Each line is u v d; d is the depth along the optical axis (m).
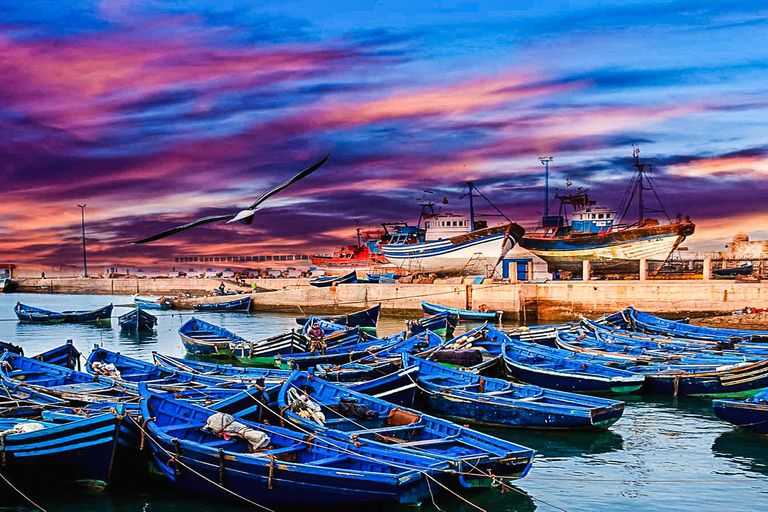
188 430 19.59
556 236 89.12
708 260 61.50
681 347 37.53
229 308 85.25
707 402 29.86
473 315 60.25
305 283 104.88
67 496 19.09
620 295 60.16
